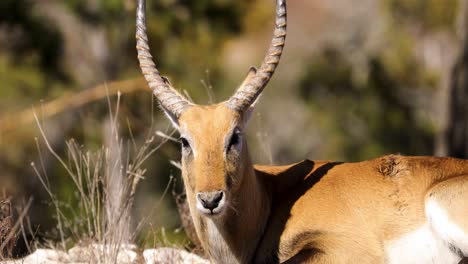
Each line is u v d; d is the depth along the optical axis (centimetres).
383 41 8575
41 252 3672
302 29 11250
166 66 7525
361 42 8950
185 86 7338
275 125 8831
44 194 6888
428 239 3125
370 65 8544
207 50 7669
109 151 3816
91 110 7231
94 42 7738
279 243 3219
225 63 7894
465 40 7081
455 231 3069
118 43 7712
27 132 7194
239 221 3173
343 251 3152
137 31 3297
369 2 9312
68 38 7812
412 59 8450
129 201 3656
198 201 2972
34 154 7181
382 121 8456
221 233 3198
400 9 8500
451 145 7144
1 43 7538
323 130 8550
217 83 7681
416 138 8431
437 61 8412
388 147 8400
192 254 3666
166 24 7612
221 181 2991
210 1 7700
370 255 3142
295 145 8700
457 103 7119
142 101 6906
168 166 6888
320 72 8731
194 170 3041
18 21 7488
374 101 8512
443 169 3219
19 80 7381
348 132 8512
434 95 8506
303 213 3200
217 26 7756
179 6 7656
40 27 7550
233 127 3075
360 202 3188
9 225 3634
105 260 3438
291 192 3312
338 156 8381
